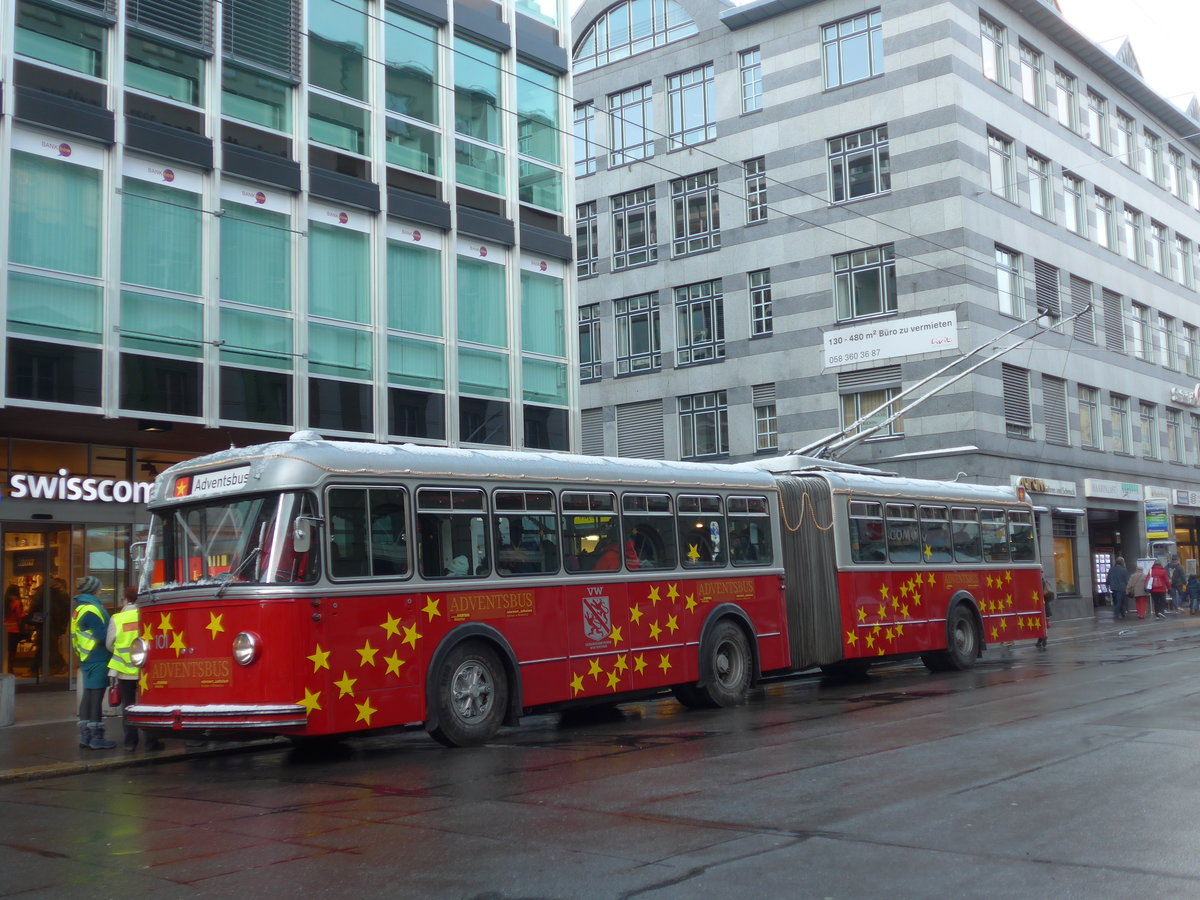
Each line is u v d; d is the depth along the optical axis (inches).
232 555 457.1
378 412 834.2
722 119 1563.7
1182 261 1920.5
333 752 506.0
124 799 395.5
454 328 891.4
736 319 1531.7
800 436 1459.2
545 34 999.0
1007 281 1439.5
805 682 796.6
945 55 1380.4
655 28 1648.6
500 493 526.0
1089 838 277.0
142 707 468.4
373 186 846.5
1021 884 239.9
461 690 494.9
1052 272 1536.7
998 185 1449.3
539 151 987.3
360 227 844.6
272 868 275.1
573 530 557.3
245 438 784.3
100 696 521.0
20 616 749.3
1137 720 475.8
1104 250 1667.1
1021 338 1443.2
